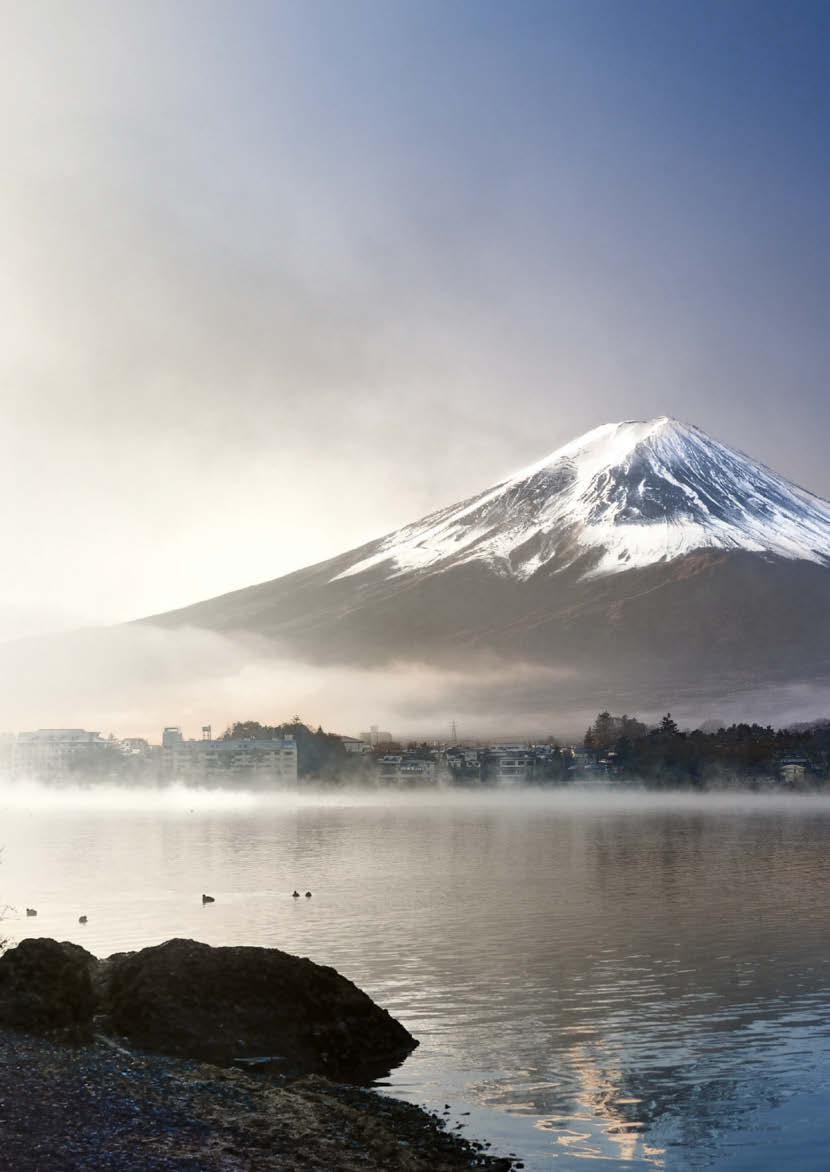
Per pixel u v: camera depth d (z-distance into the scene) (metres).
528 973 65.50
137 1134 34.84
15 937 74.81
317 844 170.25
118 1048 44.56
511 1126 39.41
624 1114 40.59
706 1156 36.78
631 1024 53.25
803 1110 40.81
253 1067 44.41
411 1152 35.78
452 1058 47.66
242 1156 33.69
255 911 90.62
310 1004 48.03
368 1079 44.94
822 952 72.06
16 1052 42.94
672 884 112.88
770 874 122.50
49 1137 34.06
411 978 64.25
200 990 47.56
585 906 95.50
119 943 73.44
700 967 67.19
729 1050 48.59
